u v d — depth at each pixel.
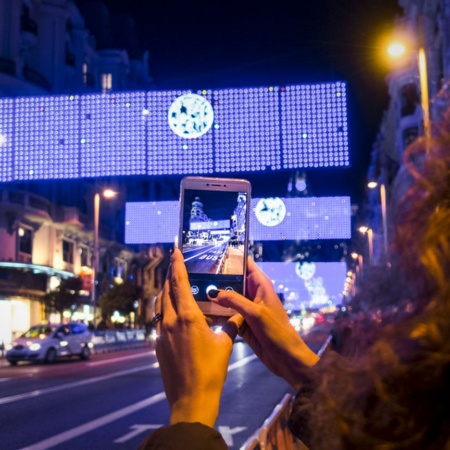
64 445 9.23
